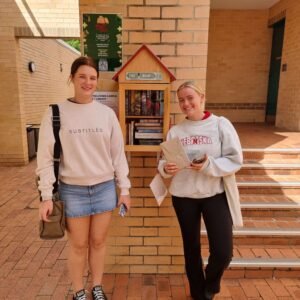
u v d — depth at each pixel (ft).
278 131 19.76
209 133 6.47
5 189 16.60
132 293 8.11
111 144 6.50
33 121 26.22
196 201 6.70
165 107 6.98
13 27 20.15
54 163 6.08
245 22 24.26
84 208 6.38
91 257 7.18
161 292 8.18
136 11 7.45
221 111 25.54
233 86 25.16
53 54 31.76
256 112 25.62
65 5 20.04
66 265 9.33
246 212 10.86
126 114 7.13
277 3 22.61
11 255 9.89
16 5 19.93
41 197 6.00
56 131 5.92
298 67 19.76
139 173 8.31
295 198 11.55
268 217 10.89
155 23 7.51
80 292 7.07
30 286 8.36
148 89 6.90
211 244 6.59
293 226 10.25
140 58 6.77
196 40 7.59
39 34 20.38
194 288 7.45
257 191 11.85
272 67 24.67
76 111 6.05
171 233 8.72
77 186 6.27
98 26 7.48
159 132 7.17
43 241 10.80
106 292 8.13
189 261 7.23
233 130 6.57
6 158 21.74
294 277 8.86
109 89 7.72
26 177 18.90
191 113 6.41
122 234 8.71
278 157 13.71
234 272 8.79
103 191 6.49
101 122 6.15
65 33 20.34
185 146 6.48
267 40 24.53
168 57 7.66
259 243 9.92
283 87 21.93
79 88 5.98
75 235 6.55
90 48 7.57
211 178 6.49
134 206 8.53
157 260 8.88
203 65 7.70
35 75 26.55
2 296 7.97
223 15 24.14
